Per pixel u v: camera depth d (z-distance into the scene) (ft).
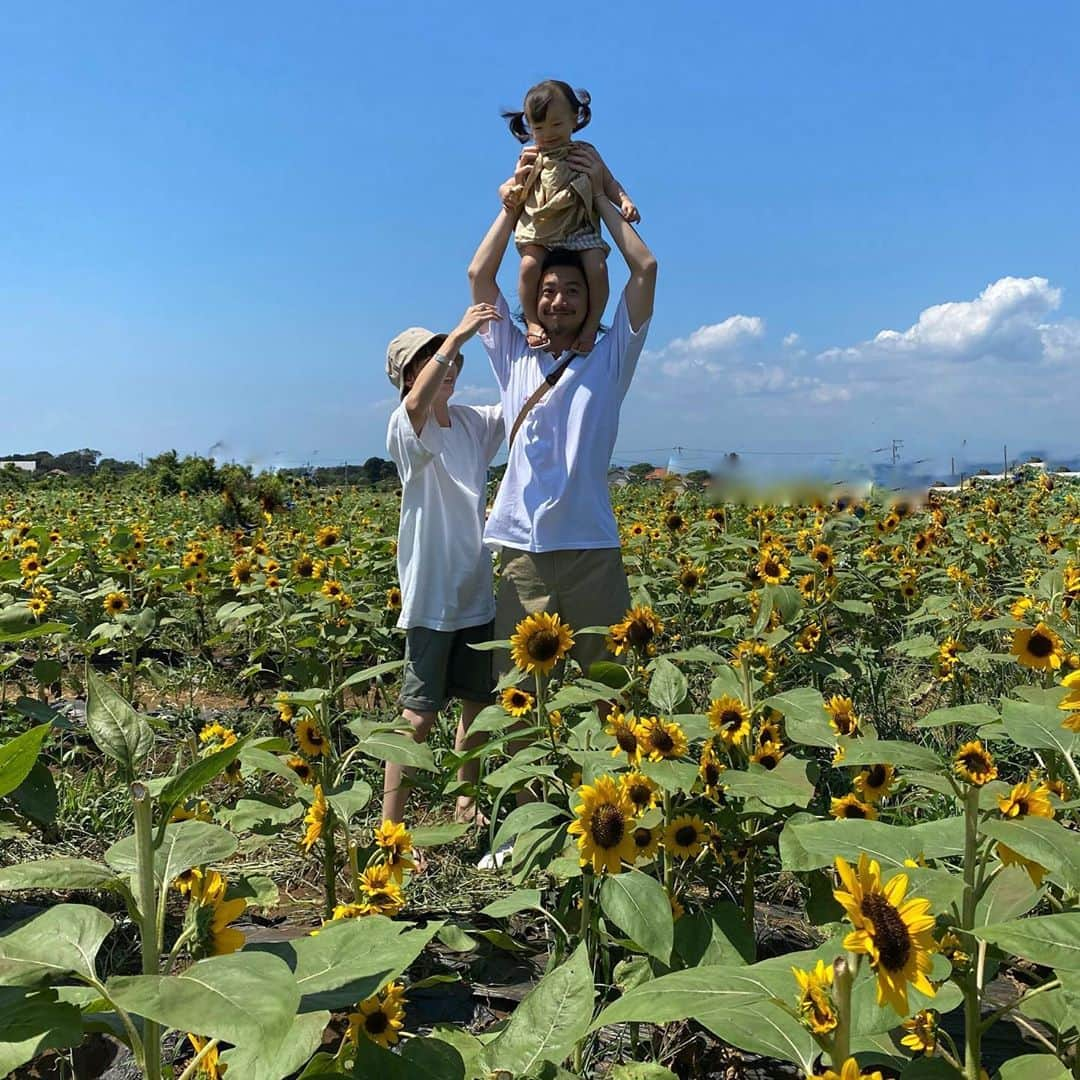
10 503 56.49
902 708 17.80
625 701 10.83
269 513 40.78
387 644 18.97
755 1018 5.18
